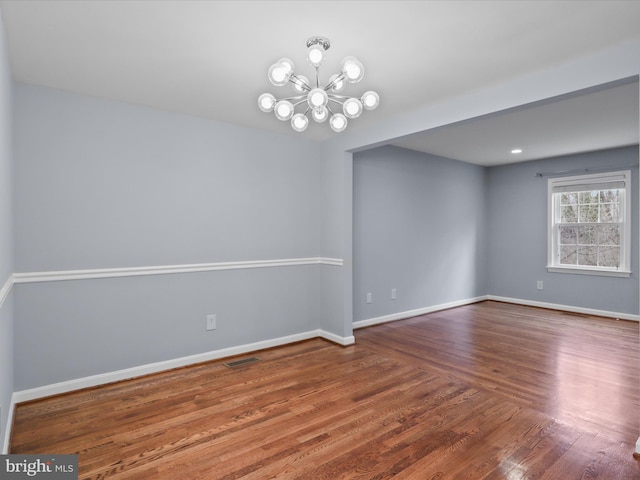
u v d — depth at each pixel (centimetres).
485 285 668
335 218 423
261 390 295
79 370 295
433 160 572
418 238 553
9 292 236
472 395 285
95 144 301
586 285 562
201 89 287
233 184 375
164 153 334
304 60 238
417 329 476
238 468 198
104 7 183
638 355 372
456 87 281
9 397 237
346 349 398
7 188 218
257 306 394
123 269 313
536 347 400
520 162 628
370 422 245
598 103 336
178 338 343
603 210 549
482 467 198
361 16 190
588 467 198
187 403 272
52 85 278
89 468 197
